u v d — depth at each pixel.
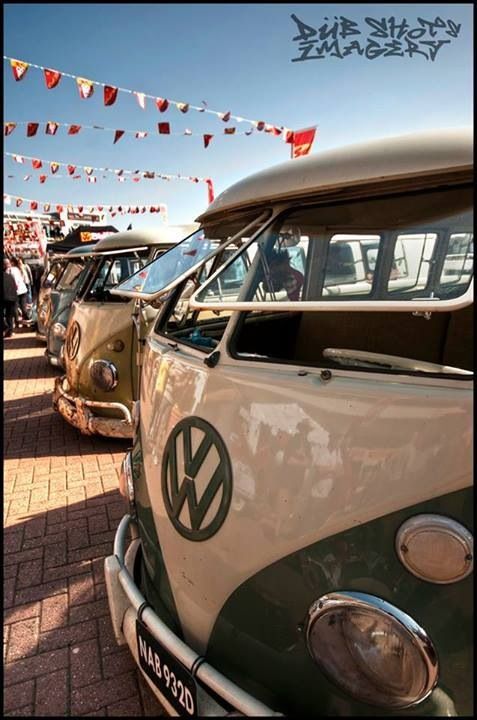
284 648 1.24
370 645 1.09
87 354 4.48
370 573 1.11
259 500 1.29
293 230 1.73
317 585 1.18
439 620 1.03
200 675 1.32
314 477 1.20
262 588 1.28
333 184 1.43
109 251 4.95
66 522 3.26
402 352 2.02
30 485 3.83
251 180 1.74
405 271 1.80
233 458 1.38
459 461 1.02
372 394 1.17
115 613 1.77
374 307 1.09
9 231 16.27
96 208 11.52
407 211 1.51
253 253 1.73
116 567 1.80
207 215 2.01
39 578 2.68
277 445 1.28
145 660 1.56
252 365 1.49
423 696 1.05
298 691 1.22
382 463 1.11
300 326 2.41
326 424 1.21
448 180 1.34
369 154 1.39
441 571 1.03
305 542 1.20
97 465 4.21
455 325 1.84
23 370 8.32
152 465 1.77
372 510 1.11
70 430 5.14
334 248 1.81
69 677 2.03
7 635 2.26
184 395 1.65
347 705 1.15
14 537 3.08
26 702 1.91
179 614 1.53
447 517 1.02
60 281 8.17
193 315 2.62
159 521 1.66
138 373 4.34
